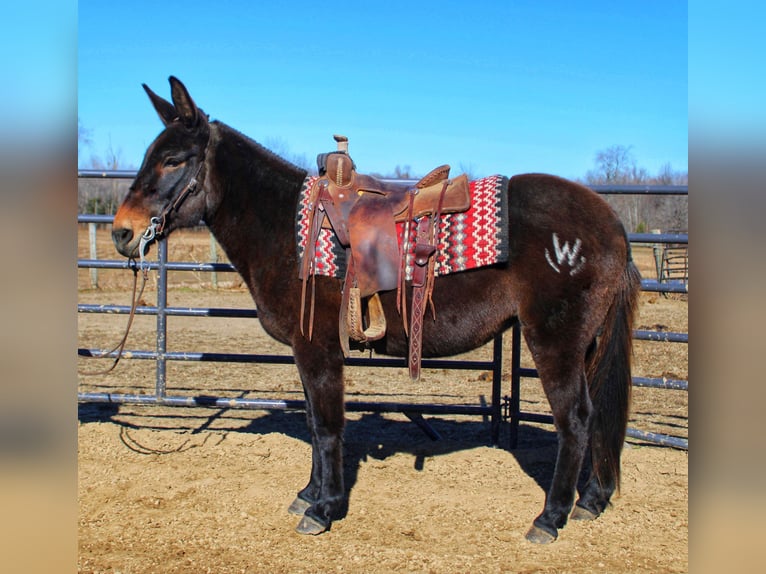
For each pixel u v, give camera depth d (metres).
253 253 3.37
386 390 6.30
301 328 3.17
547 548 3.08
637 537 3.21
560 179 3.24
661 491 3.74
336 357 3.21
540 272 3.06
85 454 4.30
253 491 3.72
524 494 3.71
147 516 3.41
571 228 3.08
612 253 3.12
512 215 3.11
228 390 6.21
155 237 3.34
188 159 3.33
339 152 3.34
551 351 3.10
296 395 6.04
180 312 4.80
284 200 3.35
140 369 7.12
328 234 3.18
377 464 4.20
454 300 3.13
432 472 4.06
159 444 4.52
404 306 3.08
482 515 3.43
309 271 3.15
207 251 17.17
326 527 3.23
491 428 4.65
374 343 3.29
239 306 11.46
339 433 3.23
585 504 3.41
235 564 2.93
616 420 3.27
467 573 2.86
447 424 5.26
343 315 3.09
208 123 3.39
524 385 6.58
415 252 3.07
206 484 3.82
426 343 3.20
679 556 3.02
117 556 2.99
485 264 3.05
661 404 5.89
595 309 3.11
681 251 16.80
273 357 4.74
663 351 8.23
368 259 3.08
